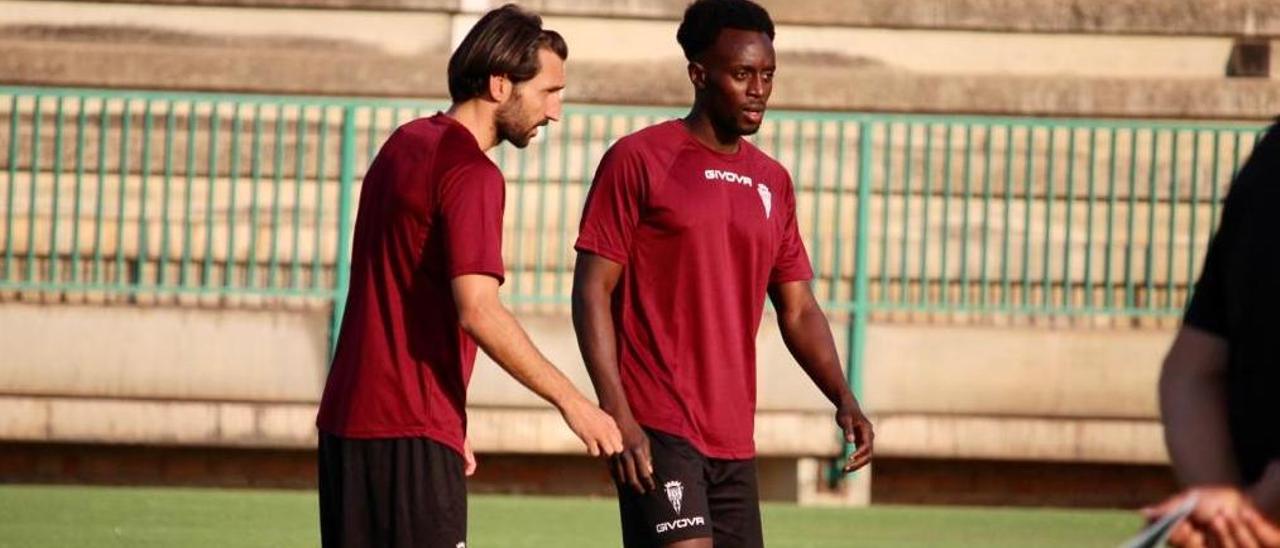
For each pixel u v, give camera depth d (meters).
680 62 43.06
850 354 38.28
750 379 18.41
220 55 40.78
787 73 40.75
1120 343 38.59
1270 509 9.55
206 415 37.62
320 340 37.75
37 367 37.53
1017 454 38.44
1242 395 10.38
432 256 16.89
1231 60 45.09
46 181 40.00
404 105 37.50
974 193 40.78
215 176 39.31
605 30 43.91
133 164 40.06
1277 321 10.16
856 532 33.88
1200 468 10.31
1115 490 39.88
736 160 18.41
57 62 40.44
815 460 38.38
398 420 16.91
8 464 38.81
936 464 39.78
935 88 41.19
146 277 39.88
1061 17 44.50
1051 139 38.22
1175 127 37.91
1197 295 10.80
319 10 43.81
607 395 17.67
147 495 36.22
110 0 43.62
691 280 18.00
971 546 32.50
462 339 17.11
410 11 43.84
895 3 44.31
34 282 37.31
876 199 40.44
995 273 40.44
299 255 39.78
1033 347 38.56
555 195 39.72
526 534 32.53
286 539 31.05
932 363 38.47
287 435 37.66
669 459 17.83
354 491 17.05
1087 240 38.41
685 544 17.73
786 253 19.14
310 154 40.03
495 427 37.69
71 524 32.00
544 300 37.81
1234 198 10.54
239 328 37.66
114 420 37.56
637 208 18.06
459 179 16.69
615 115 38.00
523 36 17.39
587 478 39.38
